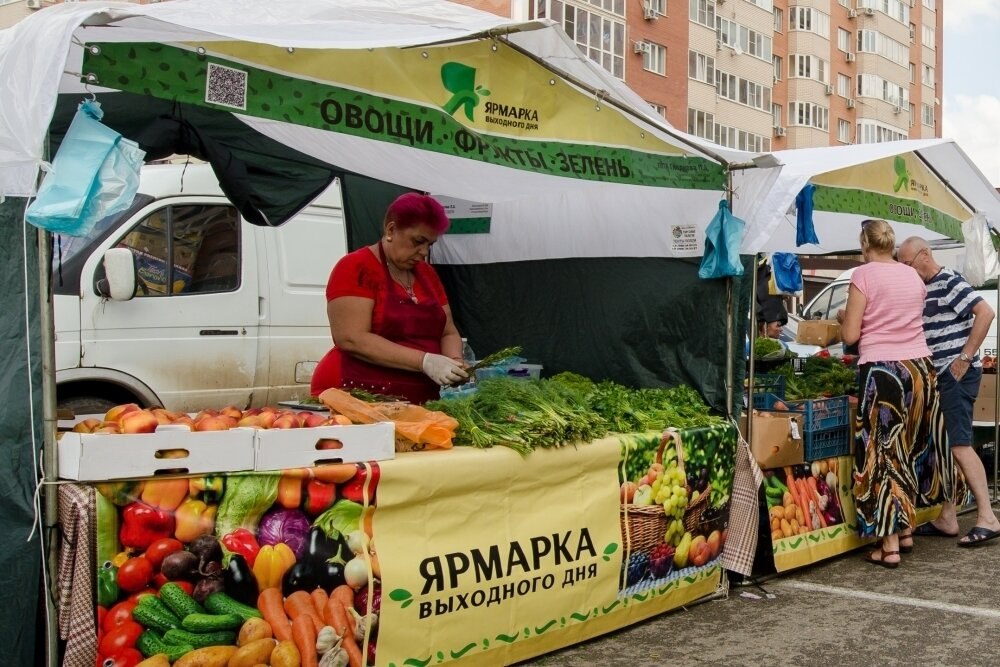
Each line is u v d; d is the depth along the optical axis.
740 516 4.98
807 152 6.13
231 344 6.75
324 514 3.16
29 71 2.64
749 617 4.57
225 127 4.59
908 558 5.79
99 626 2.74
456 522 3.56
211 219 6.72
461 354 4.43
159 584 2.84
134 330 6.23
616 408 4.48
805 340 8.06
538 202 5.99
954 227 7.15
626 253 5.54
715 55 36.44
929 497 6.06
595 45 30.72
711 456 4.76
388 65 3.49
